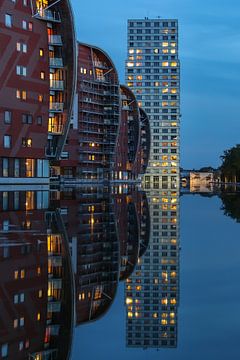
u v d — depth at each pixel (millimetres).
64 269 14445
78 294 11594
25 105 77375
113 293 11891
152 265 15727
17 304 10406
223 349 7875
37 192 60469
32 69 78438
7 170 75438
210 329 8945
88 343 8242
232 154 196000
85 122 138500
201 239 22016
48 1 82875
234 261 16219
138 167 195375
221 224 28578
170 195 72750
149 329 9031
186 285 12703
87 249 18609
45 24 81000
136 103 176250
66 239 20875
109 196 60156
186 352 7758
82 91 136625
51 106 85500
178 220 31297
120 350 7910
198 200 57656
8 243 18922
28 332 8672
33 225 25234
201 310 10266
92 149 143875
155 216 34375
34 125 79250
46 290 11734
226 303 10820
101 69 146750
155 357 7574
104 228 25797
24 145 77625
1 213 31359
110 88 147125
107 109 148875
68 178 130125
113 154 150250
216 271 14570
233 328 9000
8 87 74125
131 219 31672
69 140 131375
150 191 90500
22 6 76312
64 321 9398
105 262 16141
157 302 11023
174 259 16812
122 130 169875
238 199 60469
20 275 13281
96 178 147625
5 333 8594
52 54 85625
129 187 109812
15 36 75062
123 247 19562
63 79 86125
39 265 14852
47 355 7637
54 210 34875
